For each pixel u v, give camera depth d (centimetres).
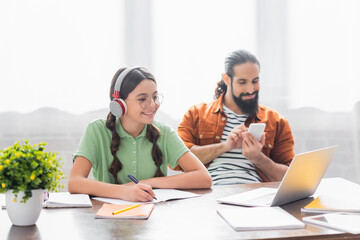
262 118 224
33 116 273
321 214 121
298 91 299
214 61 287
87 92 277
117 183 167
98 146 168
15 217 111
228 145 208
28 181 109
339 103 303
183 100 285
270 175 210
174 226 110
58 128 275
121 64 279
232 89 224
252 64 220
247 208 125
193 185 158
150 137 171
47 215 121
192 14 284
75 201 133
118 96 159
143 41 280
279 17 294
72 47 274
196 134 227
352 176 309
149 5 280
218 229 108
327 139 304
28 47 270
